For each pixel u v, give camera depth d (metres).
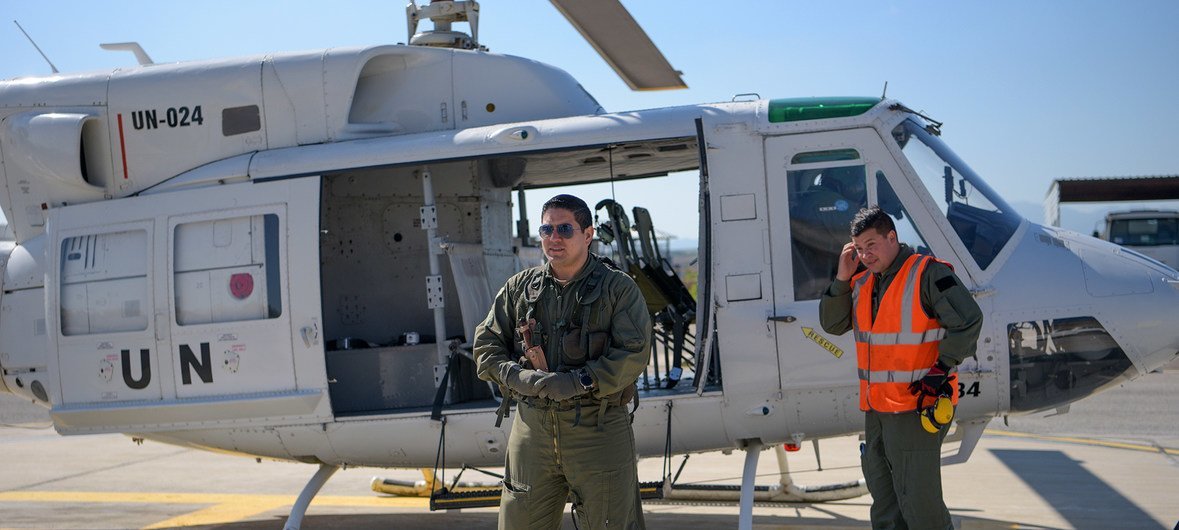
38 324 5.69
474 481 7.06
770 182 4.86
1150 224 21.20
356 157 5.19
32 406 12.93
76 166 5.49
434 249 5.33
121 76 5.68
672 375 5.48
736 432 4.95
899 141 4.90
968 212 4.91
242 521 6.36
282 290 5.12
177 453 9.23
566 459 3.46
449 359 5.31
